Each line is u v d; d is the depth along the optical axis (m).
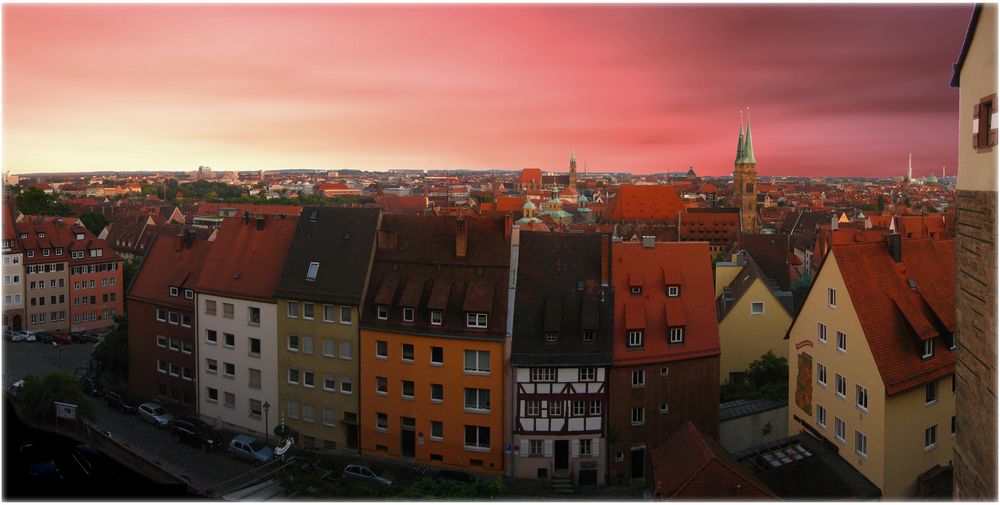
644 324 56.50
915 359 44.41
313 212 65.19
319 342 60.34
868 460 43.97
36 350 94.75
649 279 59.56
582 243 60.38
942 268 49.38
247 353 64.12
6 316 107.19
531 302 57.44
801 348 51.69
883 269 47.69
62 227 116.12
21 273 108.31
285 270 62.59
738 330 71.19
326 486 49.16
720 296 79.06
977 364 25.80
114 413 68.12
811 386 50.34
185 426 61.09
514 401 55.16
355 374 59.09
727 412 59.38
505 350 55.06
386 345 58.28
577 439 55.28
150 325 72.06
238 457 57.69
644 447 56.34
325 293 59.69
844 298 46.12
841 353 46.62
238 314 64.44
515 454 55.28
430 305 56.38
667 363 56.66
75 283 114.19
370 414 58.66
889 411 42.62
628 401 55.81
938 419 45.69
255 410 64.44
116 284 118.88
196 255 71.81
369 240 61.31
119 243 165.12
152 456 57.53
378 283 59.78
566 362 54.81
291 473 53.06
